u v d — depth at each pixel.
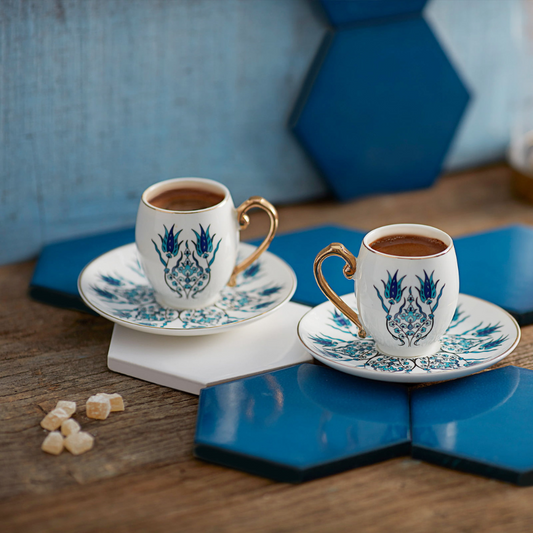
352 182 1.05
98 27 0.92
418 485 0.74
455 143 1.09
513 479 0.74
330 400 0.79
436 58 1.03
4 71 0.91
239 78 0.98
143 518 0.73
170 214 0.81
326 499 0.74
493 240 0.95
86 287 0.85
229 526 0.72
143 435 0.78
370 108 1.02
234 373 0.81
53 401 0.80
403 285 0.78
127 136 0.97
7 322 0.88
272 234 0.85
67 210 0.97
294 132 1.01
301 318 0.82
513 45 1.07
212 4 0.95
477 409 0.78
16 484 0.75
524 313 0.85
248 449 0.75
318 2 0.98
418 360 0.79
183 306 0.84
